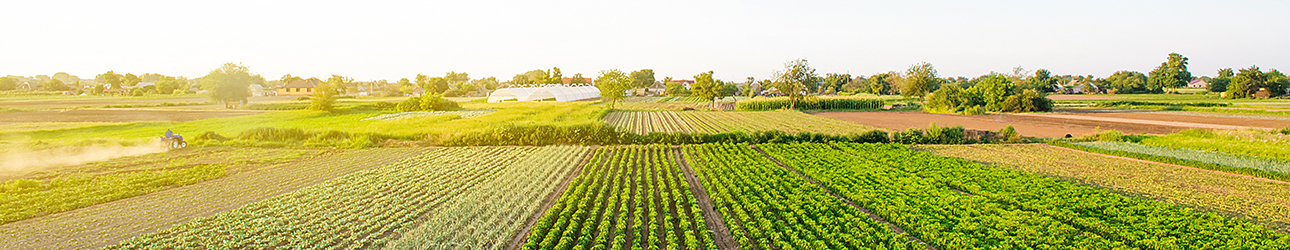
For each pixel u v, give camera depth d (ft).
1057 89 519.19
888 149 123.44
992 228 54.24
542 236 53.36
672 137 139.13
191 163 105.50
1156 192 73.92
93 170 96.43
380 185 82.38
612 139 141.18
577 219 56.85
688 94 552.82
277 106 288.30
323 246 52.80
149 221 61.41
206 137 139.95
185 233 56.03
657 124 209.36
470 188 79.30
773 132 140.77
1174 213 58.75
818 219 57.82
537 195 74.33
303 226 59.06
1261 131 139.13
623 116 253.44
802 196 68.95
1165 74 475.72
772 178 83.10
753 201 65.57
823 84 652.89
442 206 67.77
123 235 55.93
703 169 90.99
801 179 82.74
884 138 140.05
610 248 51.26
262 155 118.11
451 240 53.47
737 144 135.44
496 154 120.47
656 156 117.08
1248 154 102.78
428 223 58.95
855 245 48.47
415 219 62.59
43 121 196.54
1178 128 166.50
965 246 48.11
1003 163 104.32
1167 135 138.10
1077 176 88.58
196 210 66.54
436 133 147.84
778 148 125.08
